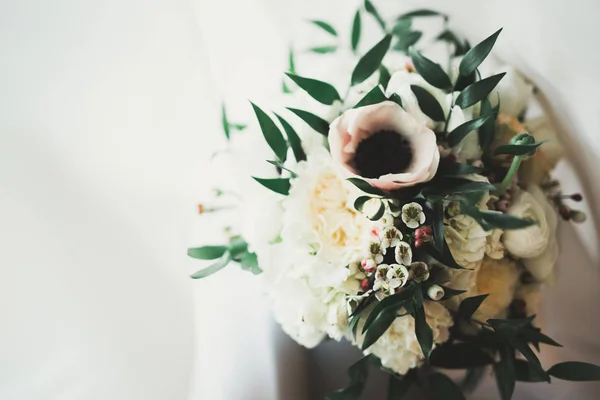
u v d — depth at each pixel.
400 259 0.40
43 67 0.41
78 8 0.42
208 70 0.50
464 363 0.47
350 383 0.47
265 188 0.45
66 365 0.41
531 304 0.50
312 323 0.43
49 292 0.40
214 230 0.51
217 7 0.52
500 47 0.57
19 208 0.40
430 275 0.42
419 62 0.44
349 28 0.62
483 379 0.56
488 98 0.47
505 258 0.47
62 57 0.41
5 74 0.39
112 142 0.44
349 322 0.42
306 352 0.57
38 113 0.41
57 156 0.41
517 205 0.45
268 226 0.44
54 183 0.41
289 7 0.58
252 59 0.55
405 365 0.44
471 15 0.60
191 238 0.49
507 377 0.45
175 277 0.47
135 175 0.45
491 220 0.39
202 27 0.51
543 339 0.45
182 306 0.47
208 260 0.49
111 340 0.43
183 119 0.48
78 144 0.42
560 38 0.54
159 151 0.46
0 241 0.39
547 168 0.51
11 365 0.39
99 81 0.43
